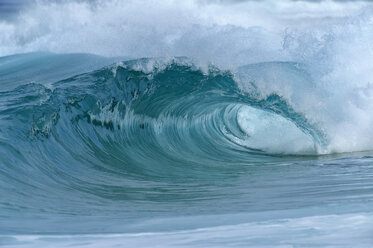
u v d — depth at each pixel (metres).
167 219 18.12
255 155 42.34
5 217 18.83
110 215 19.80
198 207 21.12
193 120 46.75
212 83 46.31
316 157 39.78
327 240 13.27
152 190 26.94
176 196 24.86
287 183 26.72
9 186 24.16
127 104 40.91
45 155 30.09
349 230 14.12
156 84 44.06
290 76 45.72
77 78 41.19
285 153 43.22
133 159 37.25
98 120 37.62
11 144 28.00
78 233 15.94
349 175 28.19
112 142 37.84
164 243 14.16
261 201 21.59
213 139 46.22
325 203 19.19
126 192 26.30
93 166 32.59
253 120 46.75
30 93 35.47
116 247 13.96
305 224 15.23
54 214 19.91
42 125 31.53
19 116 30.84
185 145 44.22
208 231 15.39
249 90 45.69
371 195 20.62
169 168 35.94
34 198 23.00
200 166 37.06
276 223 15.74
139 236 15.20
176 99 45.06
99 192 26.09
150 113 42.88
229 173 33.22
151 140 41.84
